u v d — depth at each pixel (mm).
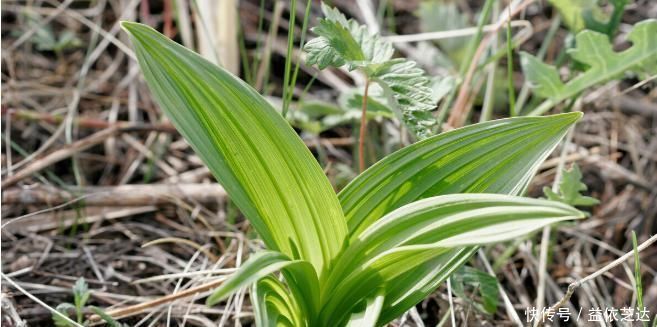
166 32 1445
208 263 1131
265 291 848
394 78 959
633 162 1324
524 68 1140
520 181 870
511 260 1166
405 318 1030
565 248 1219
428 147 878
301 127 1243
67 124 1251
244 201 864
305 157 839
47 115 1265
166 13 1436
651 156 1322
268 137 838
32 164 1203
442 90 1123
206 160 848
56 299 1069
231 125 844
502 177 875
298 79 1434
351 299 884
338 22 944
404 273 879
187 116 843
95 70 1413
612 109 1358
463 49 1385
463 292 1043
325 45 933
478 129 871
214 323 1055
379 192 886
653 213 1257
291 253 886
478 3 1621
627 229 1252
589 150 1329
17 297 1057
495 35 1298
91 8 1502
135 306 1020
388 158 879
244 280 759
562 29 1536
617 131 1345
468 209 820
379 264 861
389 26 1552
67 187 1190
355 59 949
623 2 1186
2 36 1411
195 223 1197
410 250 824
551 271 1180
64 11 1395
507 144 875
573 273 1171
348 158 1316
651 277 1188
